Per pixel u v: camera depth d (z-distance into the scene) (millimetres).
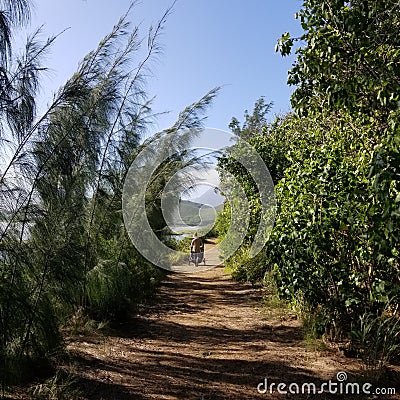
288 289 5316
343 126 5055
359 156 4660
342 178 4340
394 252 3764
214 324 6258
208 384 4023
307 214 4688
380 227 3508
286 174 5484
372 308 4418
